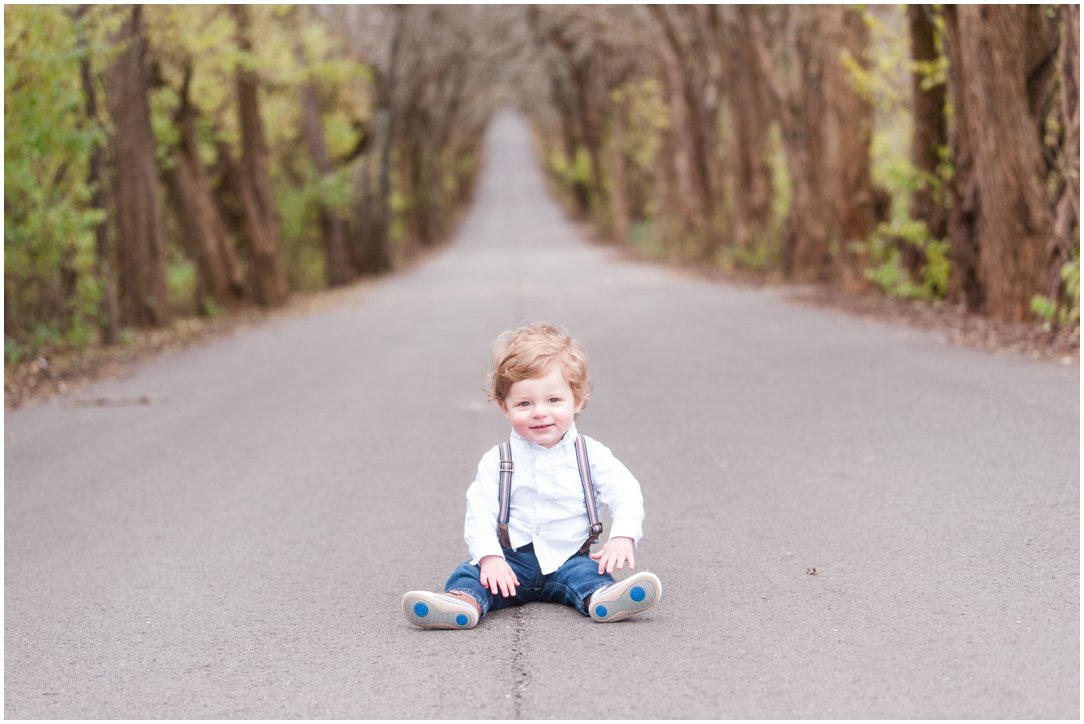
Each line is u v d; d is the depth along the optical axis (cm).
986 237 1189
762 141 2575
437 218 6053
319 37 2658
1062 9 1051
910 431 689
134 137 1748
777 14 2348
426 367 1205
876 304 1543
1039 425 674
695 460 651
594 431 764
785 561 440
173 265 2270
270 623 396
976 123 1162
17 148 1178
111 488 651
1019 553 429
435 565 462
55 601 435
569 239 5556
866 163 1759
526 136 14925
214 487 642
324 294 2770
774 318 1527
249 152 2347
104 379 1190
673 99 3152
